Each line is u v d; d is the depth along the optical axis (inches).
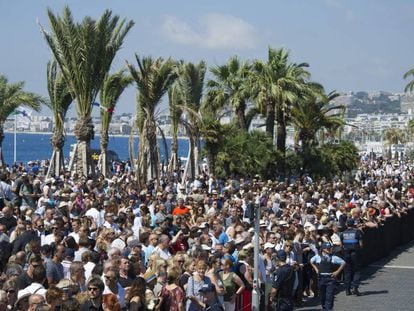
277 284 673.6
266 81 1780.3
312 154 1873.8
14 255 497.0
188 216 866.1
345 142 1994.3
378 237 1157.7
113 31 1346.0
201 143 1715.1
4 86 1665.8
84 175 1269.7
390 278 999.6
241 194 1110.4
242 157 1696.6
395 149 5349.4
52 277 484.7
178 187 1275.8
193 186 1342.3
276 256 697.6
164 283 522.6
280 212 1000.9
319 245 828.0
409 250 1272.1
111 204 745.6
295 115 1904.5
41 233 627.8
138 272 536.7
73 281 451.2
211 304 521.3
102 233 605.6
